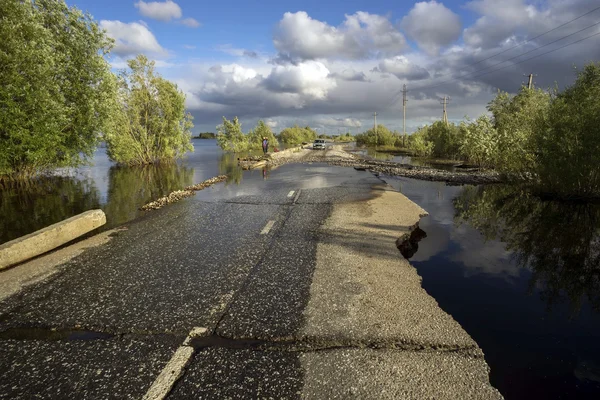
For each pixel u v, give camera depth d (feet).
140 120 87.30
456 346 10.07
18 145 39.70
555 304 13.97
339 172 63.52
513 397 8.59
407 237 22.44
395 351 9.77
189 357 9.61
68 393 8.32
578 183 35.60
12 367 9.34
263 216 27.45
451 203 35.60
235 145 143.84
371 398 8.00
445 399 8.00
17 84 37.04
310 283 14.42
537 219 28.40
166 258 17.95
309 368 9.09
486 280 16.30
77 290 14.14
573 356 10.42
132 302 13.00
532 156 43.14
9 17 37.17
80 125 48.26
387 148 179.32
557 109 37.99
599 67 37.42
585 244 21.83
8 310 12.51
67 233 21.34
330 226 23.63
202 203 34.01
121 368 9.21
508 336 11.51
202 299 13.15
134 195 41.75
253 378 8.72
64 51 46.14
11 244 17.57
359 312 11.92
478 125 74.28
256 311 12.11
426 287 15.46
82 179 58.95
